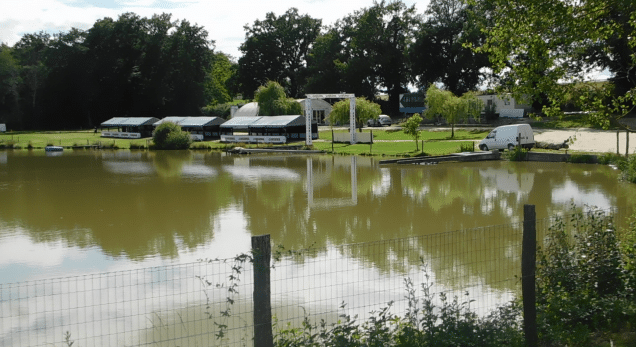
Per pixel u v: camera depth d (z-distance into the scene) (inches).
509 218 794.8
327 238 700.7
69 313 436.8
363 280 447.2
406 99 3467.0
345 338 270.2
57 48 3855.8
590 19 392.2
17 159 2014.0
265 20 4165.8
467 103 2197.3
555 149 1617.9
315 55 3705.7
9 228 815.1
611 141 1701.5
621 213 694.5
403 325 284.4
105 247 689.6
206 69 4190.5
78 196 1112.2
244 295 468.4
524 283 286.2
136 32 3964.1
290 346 264.7
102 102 3961.6
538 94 414.9
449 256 549.0
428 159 1577.3
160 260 620.7
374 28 3435.0
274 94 3056.1
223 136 2608.3
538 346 283.9
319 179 1315.2
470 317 296.2
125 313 436.1
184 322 412.8
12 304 466.3
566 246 354.6
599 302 316.8
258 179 1339.8
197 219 853.8
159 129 2507.4
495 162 1536.7
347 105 2397.9
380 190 1108.5
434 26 3061.0
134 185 1264.8
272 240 696.4
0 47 4074.8
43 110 3922.2
